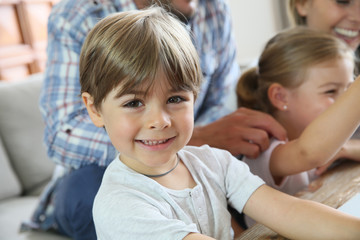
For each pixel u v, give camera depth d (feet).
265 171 3.00
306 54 3.34
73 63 3.53
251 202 2.09
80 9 3.54
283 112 3.60
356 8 3.86
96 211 1.86
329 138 2.42
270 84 3.59
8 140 5.51
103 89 1.79
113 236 1.75
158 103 1.75
